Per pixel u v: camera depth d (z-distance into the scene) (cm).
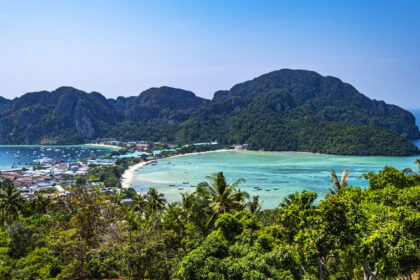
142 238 2764
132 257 2575
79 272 2944
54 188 12219
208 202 3953
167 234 3108
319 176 14962
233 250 2134
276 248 2058
